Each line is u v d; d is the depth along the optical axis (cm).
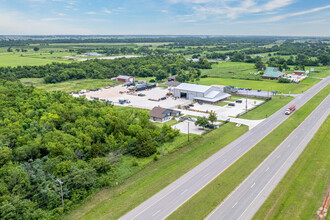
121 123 8975
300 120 10794
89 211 5409
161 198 5756
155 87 19488
